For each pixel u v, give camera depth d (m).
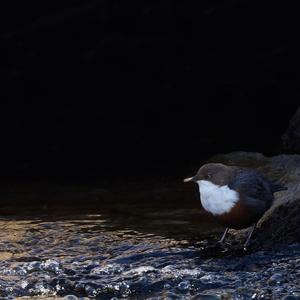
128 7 17.30
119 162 14.53
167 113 16.75
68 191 11.93
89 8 17.41
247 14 17.25
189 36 17.33
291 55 16.86
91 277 7.34
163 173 13.17
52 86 17.12
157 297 6.90
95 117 16.75
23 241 8.55
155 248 8.05
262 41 17.16
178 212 9.65
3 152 15.62
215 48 17.27
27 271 7.54
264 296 6.72
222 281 7.07
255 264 7.46
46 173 14.17
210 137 15.62
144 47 17.30
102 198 11.01
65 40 17.31
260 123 16.00
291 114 16.05
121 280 7.22
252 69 16.95
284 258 7.55
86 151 15.40
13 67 17.14
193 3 17.30
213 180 7.87
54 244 8.43
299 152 11.33
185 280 7.12
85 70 17.25
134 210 9.92
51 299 6.96
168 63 17.28
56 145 15.82
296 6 17.05
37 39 17.28
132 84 17.17
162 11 17.30
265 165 10.65
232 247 8.01
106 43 17.31
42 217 9.73
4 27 17.28
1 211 10.27
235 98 16.69
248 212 7.79
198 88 16.98
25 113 16.78
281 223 7.89
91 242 8.42
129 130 16.28
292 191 8.23
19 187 12.71
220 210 7.86
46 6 17.50
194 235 8.52
